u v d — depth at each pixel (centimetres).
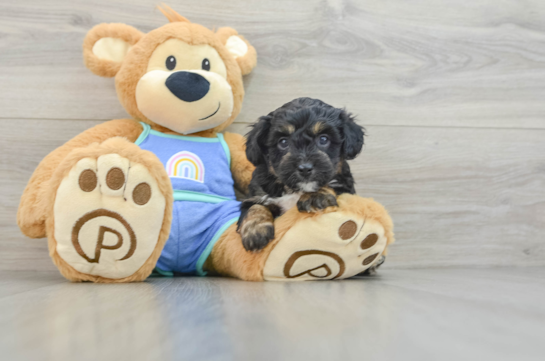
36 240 82
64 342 31
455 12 93
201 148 78
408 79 92
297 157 66
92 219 60
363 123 90
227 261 70
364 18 91
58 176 60
